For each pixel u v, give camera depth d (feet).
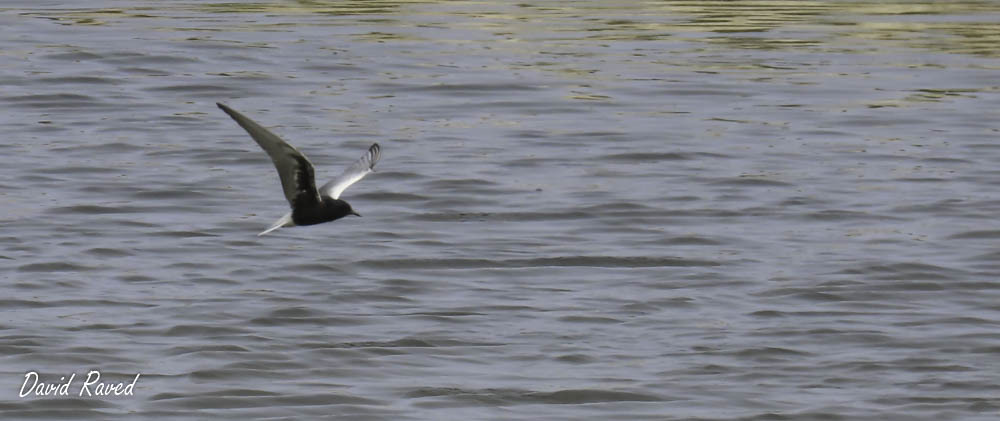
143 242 71.10
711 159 86.84
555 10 131.64
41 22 122.72
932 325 60.49
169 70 107.24
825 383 54.65
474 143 90.07
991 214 76.43
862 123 94.84
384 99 100.12
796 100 100.42
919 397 53.36
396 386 53.98
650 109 97.96
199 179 82.43
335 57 111.04
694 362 56.39
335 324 60.29
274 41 116.16
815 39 119.65
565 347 57.98
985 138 91.45
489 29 122.21
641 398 53.16
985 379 54.90
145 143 89.56
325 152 87.92
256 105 98.63
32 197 78.33
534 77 105.60
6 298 62.54
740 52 114.52
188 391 53.26
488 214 76.95
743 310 62.34
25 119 94.48
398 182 82.07
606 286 65.62
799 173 84.12
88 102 98.73
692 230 74.13
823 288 64.85
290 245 70.95
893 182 82.48
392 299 63.62
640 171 84.69
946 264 68.28
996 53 114.52
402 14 128.26
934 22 126.93
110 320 60.13
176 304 62.23
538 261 69.05
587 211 77.20
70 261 67.87
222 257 69.00
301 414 51.42
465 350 57.67
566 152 88.28
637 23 125.70
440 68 108.06
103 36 116.98
